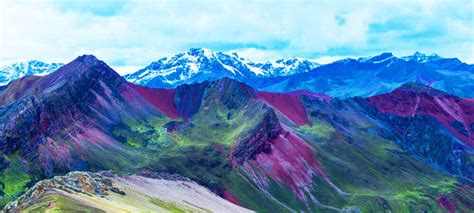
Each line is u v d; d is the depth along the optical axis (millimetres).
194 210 191000
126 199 162500
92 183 163375
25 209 129500
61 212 122438
